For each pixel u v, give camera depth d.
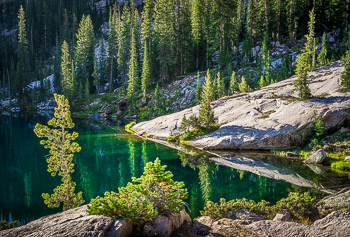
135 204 9.05
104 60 110.06
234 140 37.34
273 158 32.06
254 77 68.69
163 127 50.59
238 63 78.81
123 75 94.19
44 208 18.73
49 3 161.00
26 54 110.94
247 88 58.81
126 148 39.03
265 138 35.84
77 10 157.12
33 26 142.50
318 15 81.31
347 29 70.44
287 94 47.22
